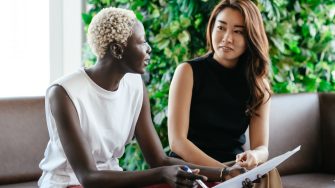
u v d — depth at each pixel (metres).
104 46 1.85
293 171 2.84
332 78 3.16
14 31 3.07
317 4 3.06
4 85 3.07
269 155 2.75
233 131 2.31
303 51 3.08
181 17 2.81
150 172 1.72
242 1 2.25
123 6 3.00
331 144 2.90
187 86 2.27
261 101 2.31
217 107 2.29
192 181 1.65
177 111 2.25
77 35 3.22
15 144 2.46
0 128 2.44
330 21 3.13
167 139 2.89
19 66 3.10
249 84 2.30
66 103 1.80
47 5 3.14
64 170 1.88
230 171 1.86
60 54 3.20
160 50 2.90
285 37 2.96
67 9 3.19
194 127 2.30
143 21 2.92
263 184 1.87
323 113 2.93
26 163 2.48
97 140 1.88
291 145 2.82
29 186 2.39
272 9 2.88
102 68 1.88
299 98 2.88
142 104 2.04
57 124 1.81
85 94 1.85
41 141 2.53
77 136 1.79
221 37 2.25
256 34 2.25
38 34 3.13
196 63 2.31
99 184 1.74
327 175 2.84
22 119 2.50
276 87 3.00
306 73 3.09
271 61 2.99
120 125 1.94
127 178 1.73
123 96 1.95
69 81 1.83
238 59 2.33
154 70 2.94
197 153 2.16
